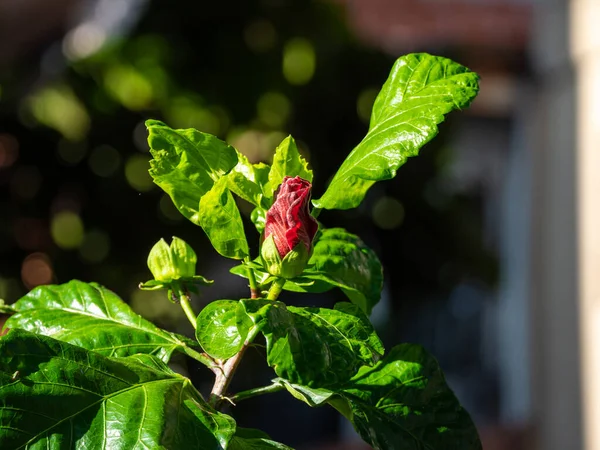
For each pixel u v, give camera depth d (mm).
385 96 1320
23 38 4859
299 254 1199
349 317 1212
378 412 1358
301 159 1313
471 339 5949
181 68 4953
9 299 4453
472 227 5191
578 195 5105
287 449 1213
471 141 6078
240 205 3766
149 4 4930
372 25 5742
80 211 4641
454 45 5625
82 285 1492
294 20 5000
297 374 1120
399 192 4789
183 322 4391
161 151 1283
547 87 5469
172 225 4562
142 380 1140
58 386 1076
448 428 1389
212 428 1102
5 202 4559
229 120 4969
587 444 4883
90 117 4789
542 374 5414
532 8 5816
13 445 1021
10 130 4625
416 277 4945
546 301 5398
